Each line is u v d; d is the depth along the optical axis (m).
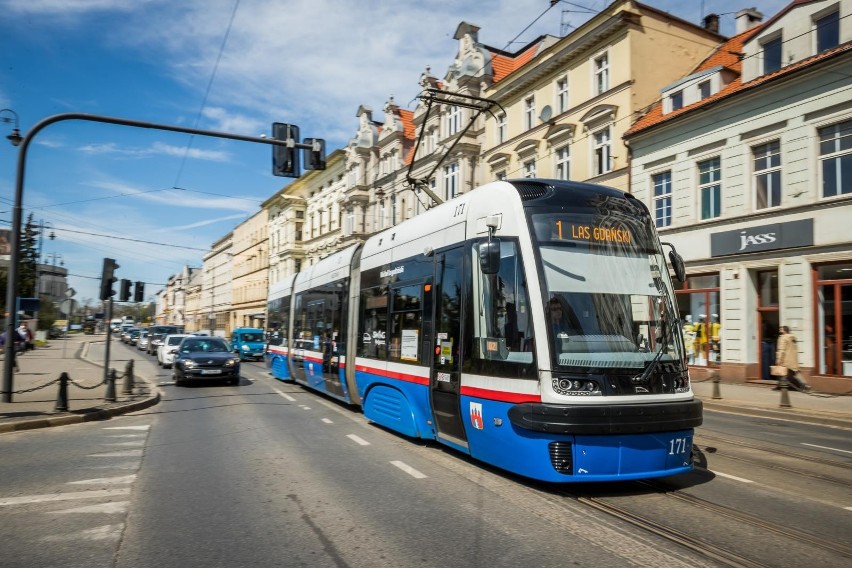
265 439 9.96
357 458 8.43
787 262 18.33
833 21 17.64
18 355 33.44
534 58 27.77
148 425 11.56
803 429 11.64
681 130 21.70
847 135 17.09
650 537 5.19
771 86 18.73
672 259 7.32
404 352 9.51
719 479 7.28
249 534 5.32
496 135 30.95
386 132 43.25
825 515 5.86
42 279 94.19
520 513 5.85
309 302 16.97
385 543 5.07
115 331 109.56
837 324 17.19
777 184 18.91
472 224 7.88
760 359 19.50
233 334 37.72
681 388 6.55
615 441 6.09
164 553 4.87
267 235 71.12
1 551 4.93
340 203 50.50
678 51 24.92
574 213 6.99
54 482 7.18
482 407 7.10
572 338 6.33
